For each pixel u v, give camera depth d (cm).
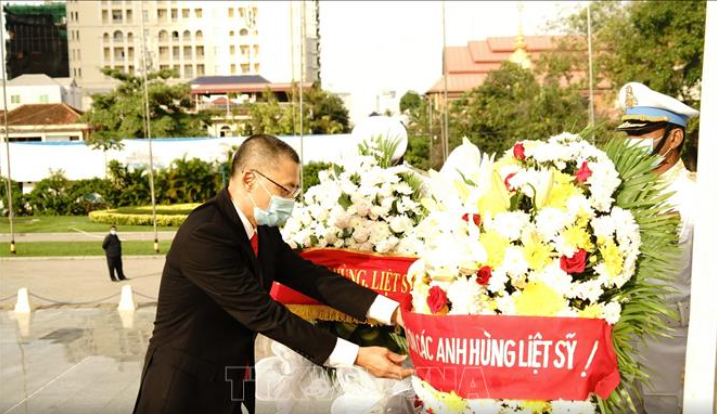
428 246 215
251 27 8481
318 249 296
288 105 4103
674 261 261
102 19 8406
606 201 211
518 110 2645
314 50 7088
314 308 287
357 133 343
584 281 208
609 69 2497
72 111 4712
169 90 4078
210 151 3278
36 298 1098
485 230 208
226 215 224
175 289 222
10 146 3189
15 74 8312
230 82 6650
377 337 290
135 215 2648
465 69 5178
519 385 199
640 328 219
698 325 209
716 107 204
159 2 8519
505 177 215
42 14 8319
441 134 2781
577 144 221
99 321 900
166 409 218
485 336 200
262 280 232
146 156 3278
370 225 294
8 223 2719
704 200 206
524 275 203
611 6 2536
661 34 2253
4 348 734
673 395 302
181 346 221
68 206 3136
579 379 196
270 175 223
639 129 332
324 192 312
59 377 602
